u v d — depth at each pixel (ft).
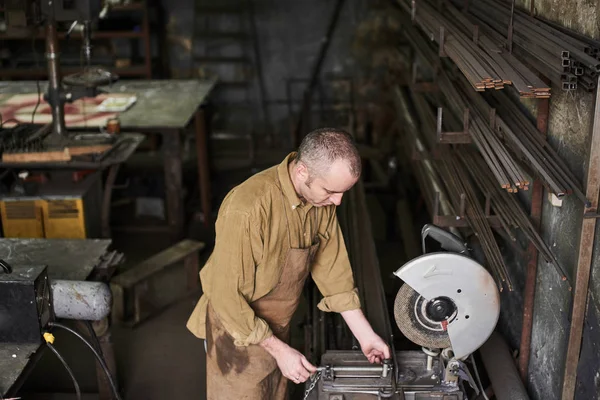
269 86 23.65
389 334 8.71
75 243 10.98
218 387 8.32
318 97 23.68
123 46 23.43
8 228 14.17
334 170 6.72
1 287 8.05
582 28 8.21
